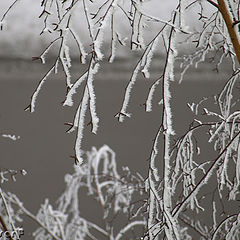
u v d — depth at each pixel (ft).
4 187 65.72
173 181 29.94
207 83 49.08
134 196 47.93
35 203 62.90
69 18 22.18
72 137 85.25
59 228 51.90
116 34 22.70
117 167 67.05
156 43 23.07
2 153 77.41
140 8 21.85
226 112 32.94
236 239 30.50
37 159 75.87
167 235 23.40
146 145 75.36
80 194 58.18
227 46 32.60
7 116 92.94
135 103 88.94
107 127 84.23
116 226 51.96
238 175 27.32
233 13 25.98
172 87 54.65
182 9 21.74
